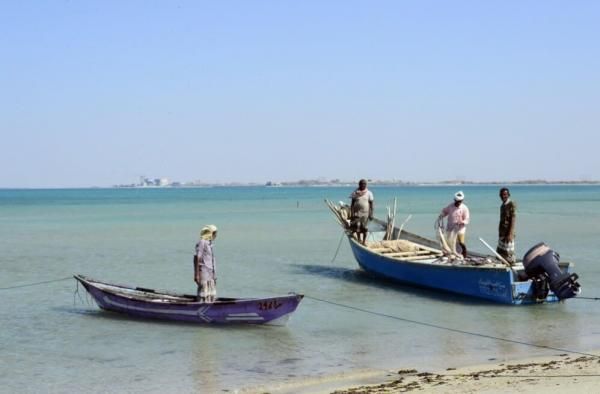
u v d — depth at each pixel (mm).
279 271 24828
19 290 20781
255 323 15438
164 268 26094
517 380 10703
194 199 137625
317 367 12234
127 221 56875
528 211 69688
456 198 20172
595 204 90375
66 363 12688
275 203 106562
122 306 16688
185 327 15508
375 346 13727
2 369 12312
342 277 23234
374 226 25844
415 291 20172
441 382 10828
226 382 11398
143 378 11703
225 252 31250
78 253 31250
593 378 10633
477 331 14914
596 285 20938
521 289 17234
